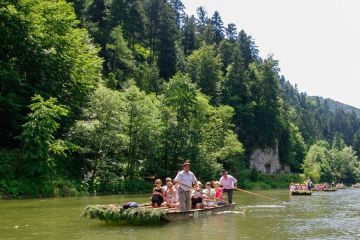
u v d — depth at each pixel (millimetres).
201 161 44125
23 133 24094
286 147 92312
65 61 32594
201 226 11273
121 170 37188
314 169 95812
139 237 9250
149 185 37062
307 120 149375
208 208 14531
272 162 84812
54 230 10328
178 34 96750
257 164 80062
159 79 71250
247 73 86312
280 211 16453
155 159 42281
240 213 15320
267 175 80625
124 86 55156
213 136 56438
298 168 102625
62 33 32719
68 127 32781
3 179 23688
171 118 45156
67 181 28484
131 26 77312
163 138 42281
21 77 29531
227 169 66125
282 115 90250
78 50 34844
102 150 33312
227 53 97500
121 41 65375
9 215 13844
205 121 50656
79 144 32281
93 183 31203
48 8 32156
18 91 29750
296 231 10453
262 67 85625
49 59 31500
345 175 130750
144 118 37625
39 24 31156
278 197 30500
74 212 14914
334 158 129750
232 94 80812
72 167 31969
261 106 82438
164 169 42438
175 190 14430
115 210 11469
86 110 33625
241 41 102125
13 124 28641
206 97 64562
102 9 76750
